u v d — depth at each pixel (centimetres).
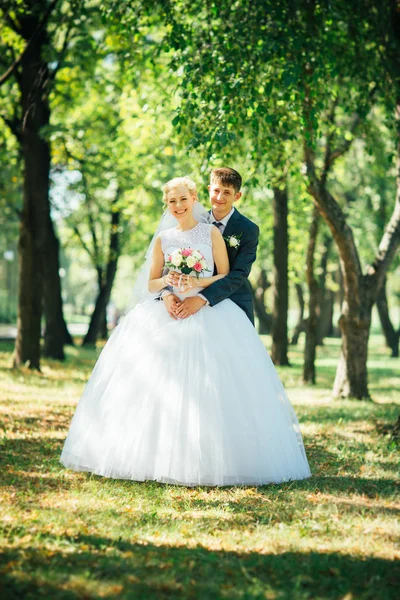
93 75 1614
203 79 875
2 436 729
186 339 557
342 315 1260
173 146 1245
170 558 376
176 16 1001
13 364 1490
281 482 549
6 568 350
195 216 605
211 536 421
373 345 4225
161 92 1280
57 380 1342
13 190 2041
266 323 3438
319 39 952
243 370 555
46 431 775
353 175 2595
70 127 1562
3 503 470
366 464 625
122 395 561
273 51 869
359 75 1024
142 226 2531
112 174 1880
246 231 602
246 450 538
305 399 1239
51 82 1430
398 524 447
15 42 1462
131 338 580
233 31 885
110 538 405
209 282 576
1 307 5681
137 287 618
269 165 1192
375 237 2606
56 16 1368
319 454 675
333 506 484
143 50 1225
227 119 862
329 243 2905
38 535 398
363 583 352
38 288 1479
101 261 2641
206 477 530
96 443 559
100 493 504
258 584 345
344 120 1684
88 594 326
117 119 1752
